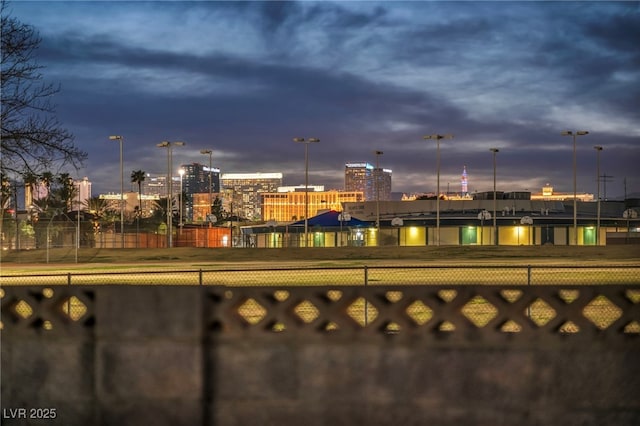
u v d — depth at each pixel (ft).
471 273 110.93
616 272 107.96
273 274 109.19
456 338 34.65
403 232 343.67
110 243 265.54
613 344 34.17
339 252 204.74
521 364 34.40
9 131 80.23
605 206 435.12
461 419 34.35
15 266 164.45
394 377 34.88
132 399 36.81
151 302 36.94
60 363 37.65
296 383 35.47
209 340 36.40
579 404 34.09
